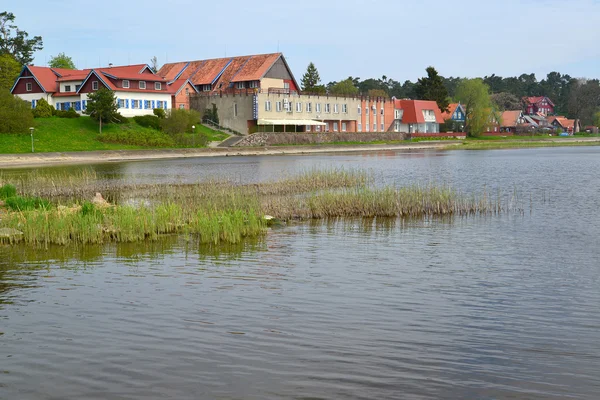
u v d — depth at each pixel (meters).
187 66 114.94
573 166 59.03
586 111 183.88
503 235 23.11
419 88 142.38
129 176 48.41
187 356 10.91
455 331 12.17
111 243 21.42
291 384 9.80
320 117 108.69
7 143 70.50
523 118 176.00
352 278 16.42
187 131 91.25
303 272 17.14
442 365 10.52
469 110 139.62
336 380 9.94
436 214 28.45
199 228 22.70
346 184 39.12
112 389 9.67
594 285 15.73
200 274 16.94
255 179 44.94
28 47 120.38
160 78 95.25
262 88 102.75
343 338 11.76
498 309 13.64
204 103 102.31
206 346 11.36
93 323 12.70
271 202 29.14
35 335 12.01
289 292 15.02
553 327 12.45
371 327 12.39
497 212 28.97
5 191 32.78
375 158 74.88
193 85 105.00
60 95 90.06
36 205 29.27
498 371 10.30
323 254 19.64
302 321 12.77
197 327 12.41
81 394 9.52
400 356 10.91
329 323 12.62
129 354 11.02
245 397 9.39
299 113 104.44
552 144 119.75
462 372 10.25
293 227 24.95
